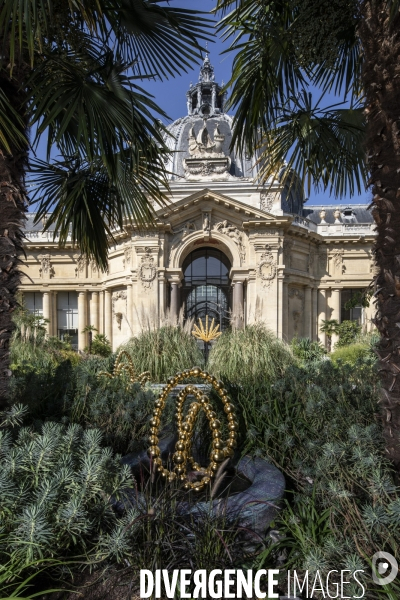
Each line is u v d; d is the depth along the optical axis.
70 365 6.39
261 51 5.50
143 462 3.70
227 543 2.60
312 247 41.22
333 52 4.93
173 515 2.63
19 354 12.58
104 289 42.19
